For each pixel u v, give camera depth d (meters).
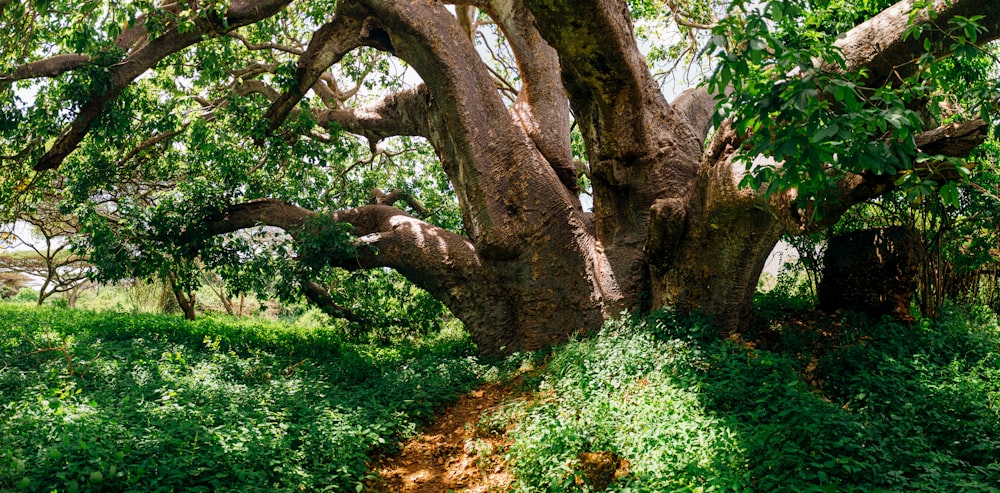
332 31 12.36
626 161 10.38
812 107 4.46
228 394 8.20
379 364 11.67
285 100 13.49
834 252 10.97
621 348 8.80
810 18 8.95
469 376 10.68
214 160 15.02
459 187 12.27
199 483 5.56
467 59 11.24
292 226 13.46
